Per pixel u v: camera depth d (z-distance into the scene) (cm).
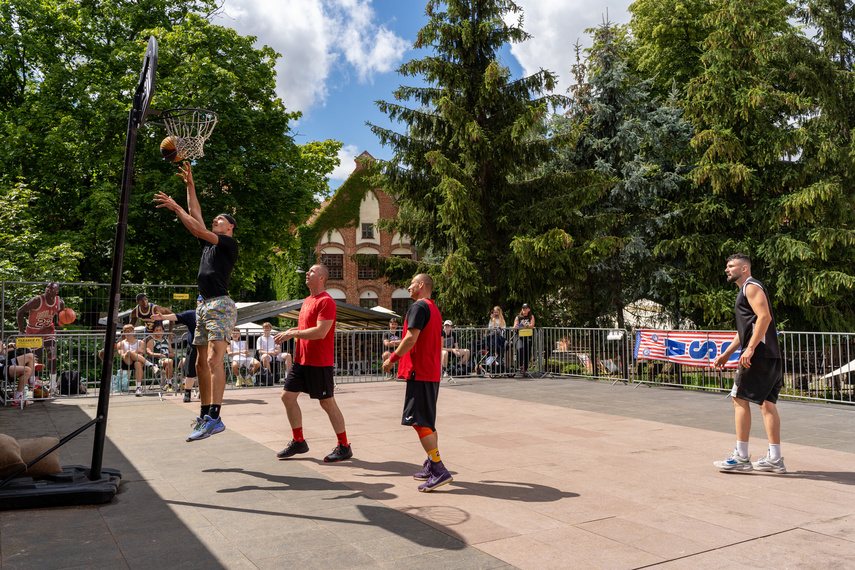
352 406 970
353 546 339
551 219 1838
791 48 2061
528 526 375
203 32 2405
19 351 981
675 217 2047
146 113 461
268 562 315
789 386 1246
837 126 2105
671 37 2456
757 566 311
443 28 1920
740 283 545
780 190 1998
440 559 320
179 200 2167
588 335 1436
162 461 563
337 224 4756
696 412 891
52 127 2166
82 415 874
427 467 493
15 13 2300
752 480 491
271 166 2511
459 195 1705
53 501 414
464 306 1862
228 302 539
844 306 2064
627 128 2112
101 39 2456
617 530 367
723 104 2003
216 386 531
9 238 1739
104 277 2336
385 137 1950
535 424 780
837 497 441
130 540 349
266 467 539
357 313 2538
